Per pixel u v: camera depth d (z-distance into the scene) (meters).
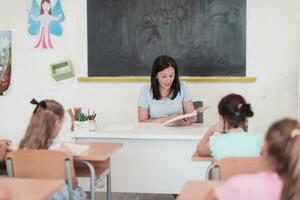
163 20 4.84
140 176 3.49
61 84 5.08
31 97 5.14
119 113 5.02
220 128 2.77
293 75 4.73
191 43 4.82
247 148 2.59
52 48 5.05
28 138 2.73
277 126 1.73
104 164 3.22
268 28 4.73
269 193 1.67
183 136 3.30
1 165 2.91
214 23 4.77
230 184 1.72
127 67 4.95
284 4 4.69
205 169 3.40
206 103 4.86
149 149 3.45
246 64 4.77
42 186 2.08
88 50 4.99
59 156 2.56
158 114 4.03
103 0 4.93
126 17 4.90
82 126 3.49
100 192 4.23
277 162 1.71
